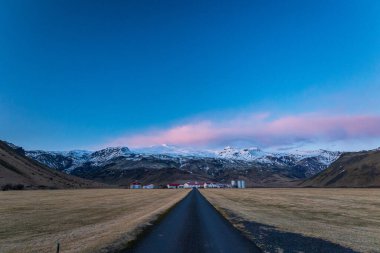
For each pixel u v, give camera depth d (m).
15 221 35.91
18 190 174.75
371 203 72.25
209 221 36.09
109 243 21.08
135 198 94.25
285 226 33.00
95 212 47.88
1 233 27.05
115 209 53.62
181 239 23.88
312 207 60.38
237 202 75.44
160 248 20.48
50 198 90.38
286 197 102.25
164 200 83.44
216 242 22.94
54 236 24.98
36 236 25.23
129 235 24.53
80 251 18.72
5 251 19.20
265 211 51.53
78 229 29.22
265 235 26.81
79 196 105.31
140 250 19.83
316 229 31.03
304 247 22.02
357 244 23.41
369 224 35.69
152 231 27.69
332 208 58.09
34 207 57.03
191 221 35.75
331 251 20.91
